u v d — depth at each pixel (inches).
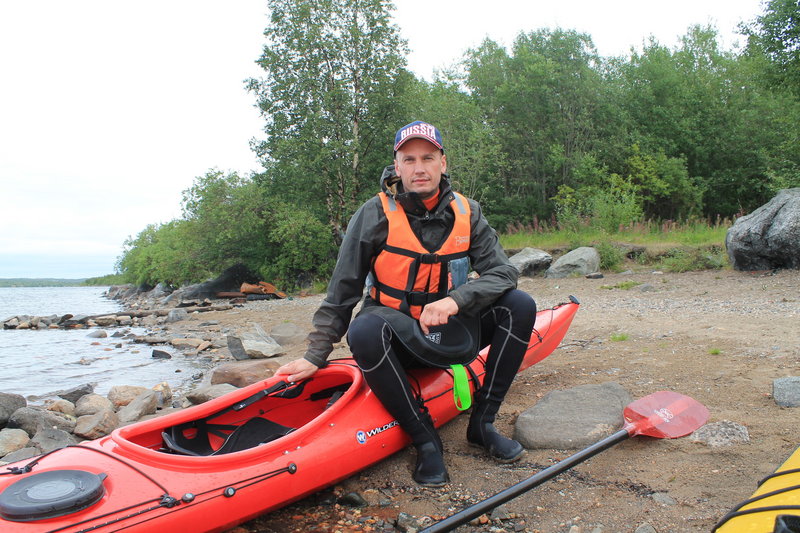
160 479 88.9
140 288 1518.2
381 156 787.4
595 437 121.2
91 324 585.0
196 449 115.6
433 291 119.6
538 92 946.1
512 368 120.3
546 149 958.4
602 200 691.4
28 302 1362.0
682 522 90.9
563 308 178.1
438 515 101.3
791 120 816.9
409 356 122.6
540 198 978.1
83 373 309.1
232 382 231.1
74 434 192.2
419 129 114.8
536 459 119.0
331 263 824.9
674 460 111.4
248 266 888.9
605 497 101.7
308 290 810.8
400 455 126.8
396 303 119.3
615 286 421.7
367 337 109.2
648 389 154.6
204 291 888.9
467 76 1031.6
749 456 108.7
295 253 798.5
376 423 114.0
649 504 97.6
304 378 124.0
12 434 177.8
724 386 150.9
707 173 1032.2
